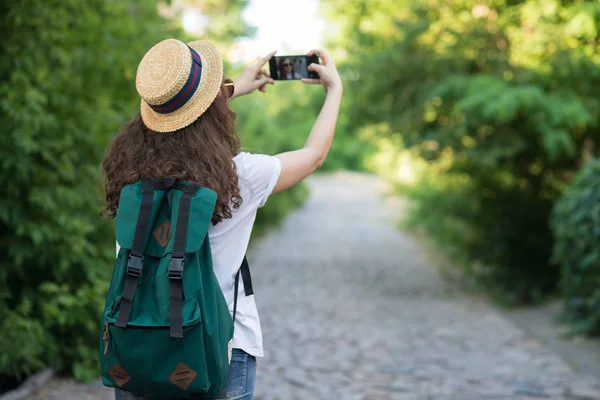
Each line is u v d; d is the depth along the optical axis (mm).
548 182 10820
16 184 4766
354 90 9961
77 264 5180
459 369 5812
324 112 2273
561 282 8023
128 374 1836
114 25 5934
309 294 9703
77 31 5555
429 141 9281
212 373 1850
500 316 8430
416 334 7246
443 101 9078
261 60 2441
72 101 5469
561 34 8750
